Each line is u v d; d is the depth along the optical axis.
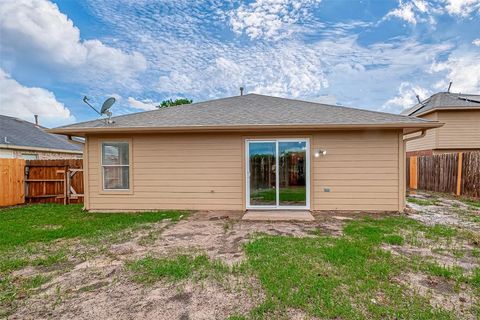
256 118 8.16
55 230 5.92
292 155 8.04
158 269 3.73
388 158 7.73
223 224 6.45
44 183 10.26
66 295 3.14
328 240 4.94
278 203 8.08
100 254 4.45
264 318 2.63
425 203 9.26
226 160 8.21
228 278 3.47
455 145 16.03
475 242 4.83
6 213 8.05
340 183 7.89
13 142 14.36
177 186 8.34
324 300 2.89
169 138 8.35
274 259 4.00
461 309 2.78
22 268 3.94
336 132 7.89
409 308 2.78
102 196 8.49
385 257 4.10
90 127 7.88
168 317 2.70
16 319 2.70
